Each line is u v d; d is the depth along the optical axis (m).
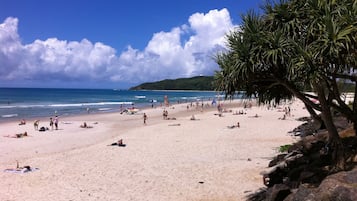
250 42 9.90
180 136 31.81
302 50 9.09
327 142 13.01
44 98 124.94
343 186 8.08
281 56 9.34
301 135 26.81
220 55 10.79
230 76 10.05
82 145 29.47
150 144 27.45
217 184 15.49
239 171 17.48
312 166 11.80
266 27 10.59
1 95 142.50
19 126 43.88
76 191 15.27
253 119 46.38
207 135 31.95
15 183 16.75
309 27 9.53
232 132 33.44
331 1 9.45
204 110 67.44
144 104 94.00
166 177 17.11
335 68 9.85
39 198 14.38
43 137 34.69
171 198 13.95
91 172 18.61
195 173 17.59
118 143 27.16
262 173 14.90
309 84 9.45
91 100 115.88
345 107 11.52
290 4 10.36
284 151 21.08
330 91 11.20
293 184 11.15
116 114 60.78
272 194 10.14
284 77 10.52
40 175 18.17
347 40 8.52
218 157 21.41
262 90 11.99
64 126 43.78
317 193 8.52
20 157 24.17
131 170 18.80
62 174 18.30
